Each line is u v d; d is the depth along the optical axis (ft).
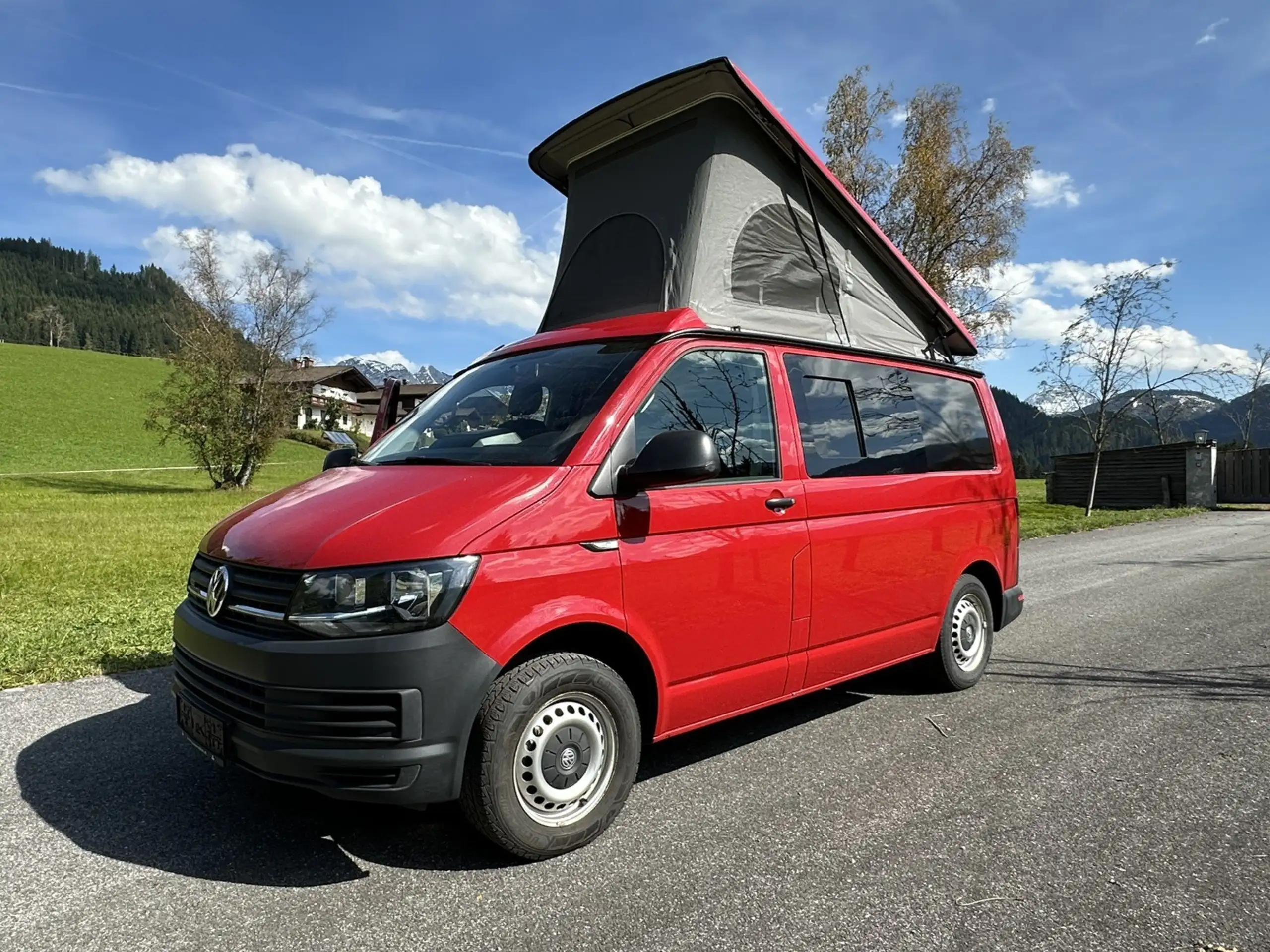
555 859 10.00
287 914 8.67
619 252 18.33
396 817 11.06
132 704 15.51
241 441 101.45
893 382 15.97
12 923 8.39
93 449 141.59
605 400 11.23
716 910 8.85
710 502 11.66
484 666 9.21
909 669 18.90
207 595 10.28
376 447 13.44
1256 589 29.81
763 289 17.81
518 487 10.02
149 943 8.09
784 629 12.75
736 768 13.09
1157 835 10.75
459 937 8.29
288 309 102.42
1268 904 9.02
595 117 18.06
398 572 8.95
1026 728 15.05
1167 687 17.65
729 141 17.34
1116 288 62.90
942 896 9.18
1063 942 8.30
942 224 89.40
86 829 10.53
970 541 17.19
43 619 22.48
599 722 10.39
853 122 91.20
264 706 9.03
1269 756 13.60
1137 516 63.82
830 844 10.43
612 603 10.39
